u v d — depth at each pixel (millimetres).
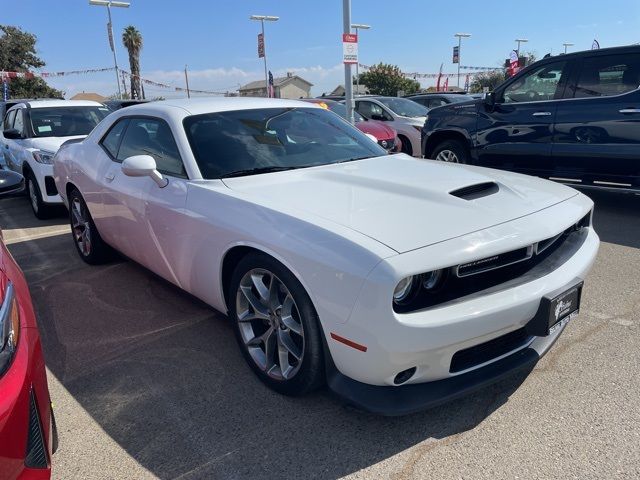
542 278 2422
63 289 4363
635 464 2170
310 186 2938
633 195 7355
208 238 2918
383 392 2285
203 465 2268
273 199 2738
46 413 1856
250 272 2705
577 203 2928
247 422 2537
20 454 1635
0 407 1586
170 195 3250
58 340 3475
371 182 2941
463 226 2344
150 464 2287
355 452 2311
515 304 2254
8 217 7359
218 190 2967
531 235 2395
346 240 2209
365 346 2141
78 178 4582
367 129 10500
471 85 42062
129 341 3416
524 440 2340
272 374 2732
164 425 2543
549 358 3000
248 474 2209
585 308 3639
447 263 2121
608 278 4184
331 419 2539
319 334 2398
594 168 6141
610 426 2406
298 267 2336
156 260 3619
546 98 6492
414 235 2234
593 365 2908
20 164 7273
